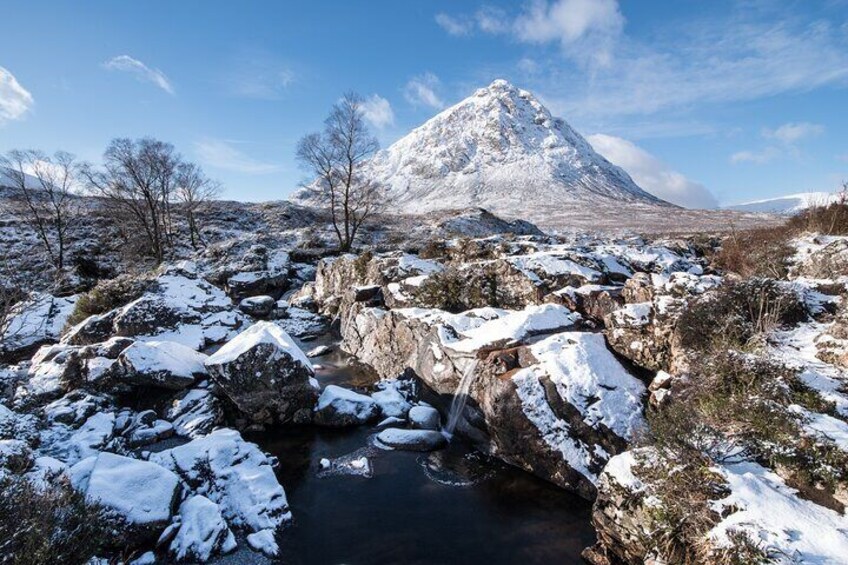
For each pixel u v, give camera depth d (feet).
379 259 71.36
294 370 40.63
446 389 40.78
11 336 56.08
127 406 40.50
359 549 25.03
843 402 22.15
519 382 33.60
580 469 29.78
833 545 16.67
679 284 38.63
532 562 24.07
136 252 137.28
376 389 47.60
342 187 141.28
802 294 33.19
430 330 45.73
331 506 28.96
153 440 35.99
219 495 27.66
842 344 26.37
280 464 33.99
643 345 34.47
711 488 19.83
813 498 18.86
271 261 106.93
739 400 23.35
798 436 20.49
